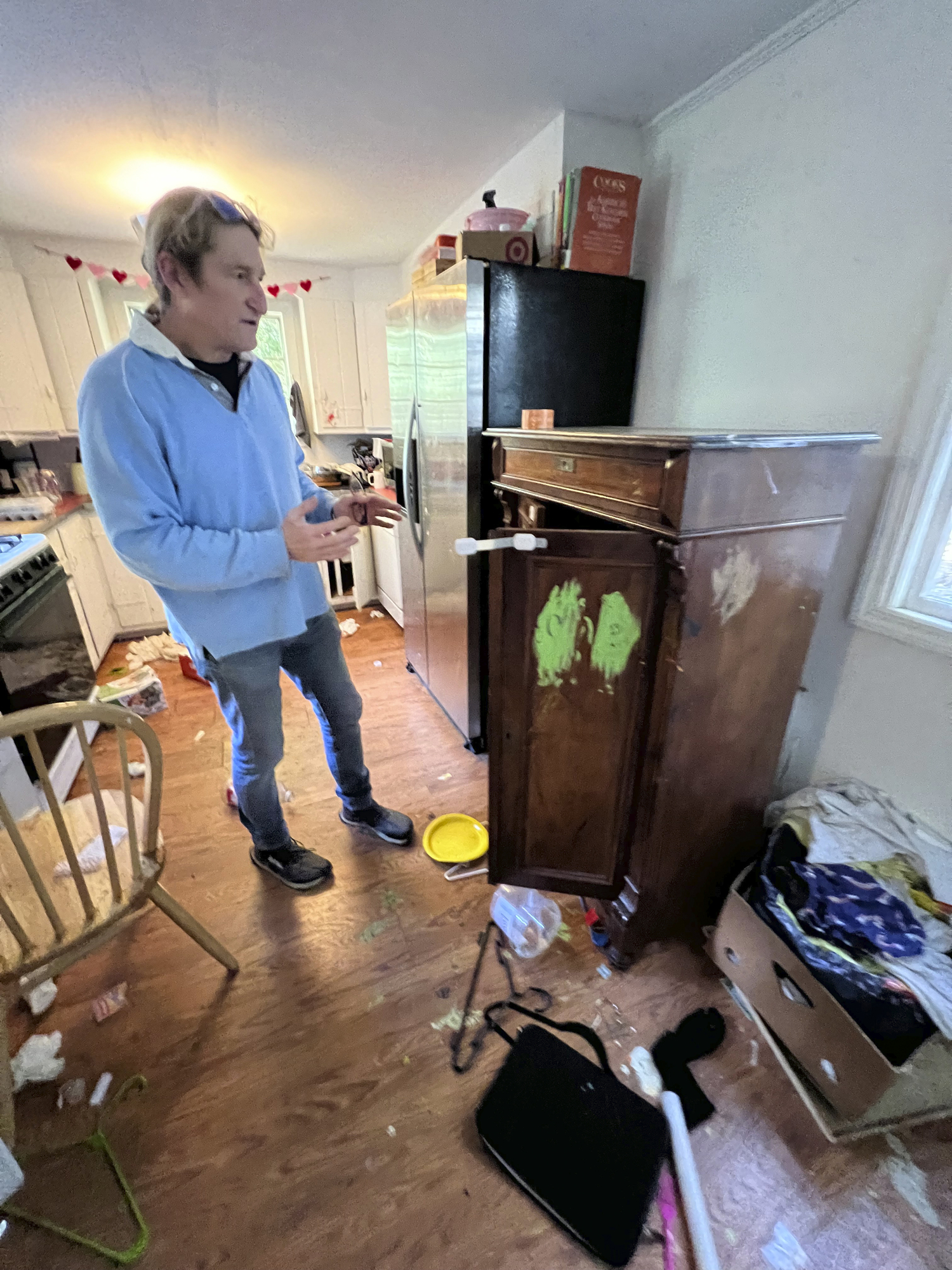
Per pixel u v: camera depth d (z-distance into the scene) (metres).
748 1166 0.98
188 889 1.53
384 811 1.74
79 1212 0.92
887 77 1.08
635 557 1.00
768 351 1.42
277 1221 0.91
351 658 2.97
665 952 1.36
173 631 1.30
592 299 1.73
